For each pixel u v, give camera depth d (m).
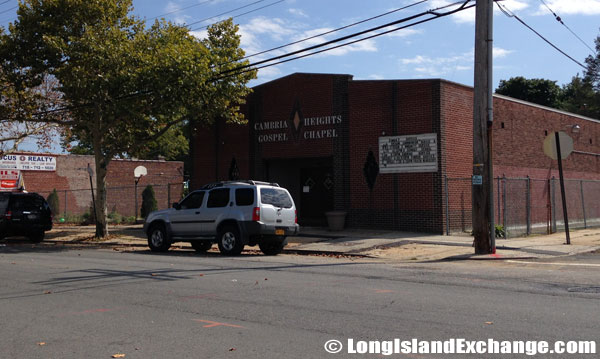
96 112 22.09
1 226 21.14
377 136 21.59
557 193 27.64
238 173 25.77
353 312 7.30
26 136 30.17
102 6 20.75
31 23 20.44
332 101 22.75
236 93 22.02
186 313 7.41
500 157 23.91
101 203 22.81
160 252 17.53
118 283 10.14
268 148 24.72
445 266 12.71
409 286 9.51
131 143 24.52
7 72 21.27
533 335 5.99
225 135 26.36
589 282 9.83
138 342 5.95
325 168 24.86
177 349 5.65
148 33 21.66
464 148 21.38
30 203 21.80
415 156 20.73
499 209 23.39
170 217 17.27
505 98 24.48
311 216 25.23
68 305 8.09
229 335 6.18
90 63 19.50
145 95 20.45
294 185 25.92
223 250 16.06
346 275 11.09
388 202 21.28
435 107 20.38
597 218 30.84
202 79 19.77
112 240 22.11
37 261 14.41
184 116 22.83
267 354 5.41
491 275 10.89
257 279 10.55
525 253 15.15
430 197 20.36
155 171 44.38
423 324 6.57
